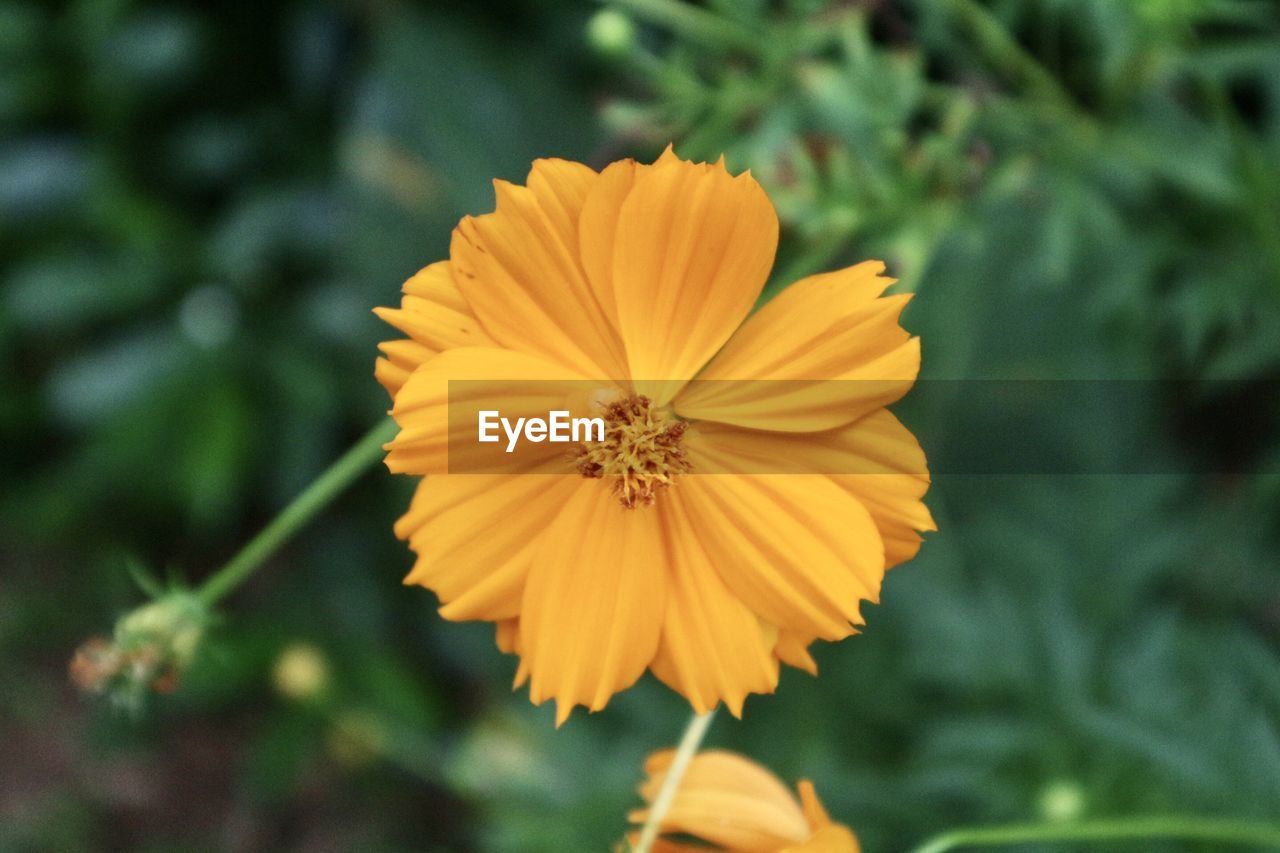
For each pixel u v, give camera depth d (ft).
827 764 1.45
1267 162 1.34
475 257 1.00
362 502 1.93
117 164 1.93
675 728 1.51
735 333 1.01
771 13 1.31
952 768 1.38
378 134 1.71
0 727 1.98
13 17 1.86
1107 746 1.34
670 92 1.31
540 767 1.52
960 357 1.48
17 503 2.00
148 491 1.93
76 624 2.00
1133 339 1.48
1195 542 1.52
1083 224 1.37
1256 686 1.29
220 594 1.18
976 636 1.38
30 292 1.88
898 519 1.00
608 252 0.99
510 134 1.70
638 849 1.06
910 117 1.33
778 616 1.00
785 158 1.27
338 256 1.86
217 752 1.98
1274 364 1.56
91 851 1.92
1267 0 1.27
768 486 1.01
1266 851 1.27
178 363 1.86
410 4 1.74
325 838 1.91
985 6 1.33
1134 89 1.31
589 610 1.01
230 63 1.93
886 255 1.31
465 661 1.85
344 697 1.81
